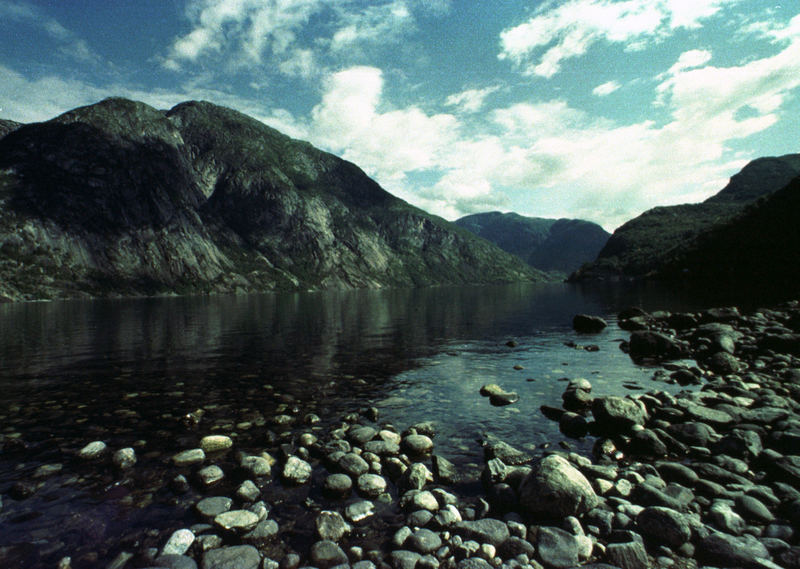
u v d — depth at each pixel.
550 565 5.68
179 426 11.27
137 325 40.47
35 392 14.84
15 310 73.62
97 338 30.31
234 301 107.06
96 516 6.84
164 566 5.51
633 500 7.44
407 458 9.34
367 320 44.88
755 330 25.47
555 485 7.00
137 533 6.38
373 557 5.88
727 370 16.97
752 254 101.25
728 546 5.80
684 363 18.88
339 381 16.64
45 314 59.97
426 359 21.38
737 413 11.19
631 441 9.86
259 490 7.77
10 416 12.05
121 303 100.69
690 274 123.00
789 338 19.84
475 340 28.36
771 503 7.15
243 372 18.33
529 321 41.53
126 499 7.40
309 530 6.57
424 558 5.74
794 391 13.23
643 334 22.80
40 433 10.67
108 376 17.50
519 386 15.70
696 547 6.07
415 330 34.78
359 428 10.77
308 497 7.60
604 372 17.81
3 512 6.88
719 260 113.06
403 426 11.43
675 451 9.57
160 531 6.45
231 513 6.71
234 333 33.31
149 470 8.55
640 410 11.03
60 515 6.85
